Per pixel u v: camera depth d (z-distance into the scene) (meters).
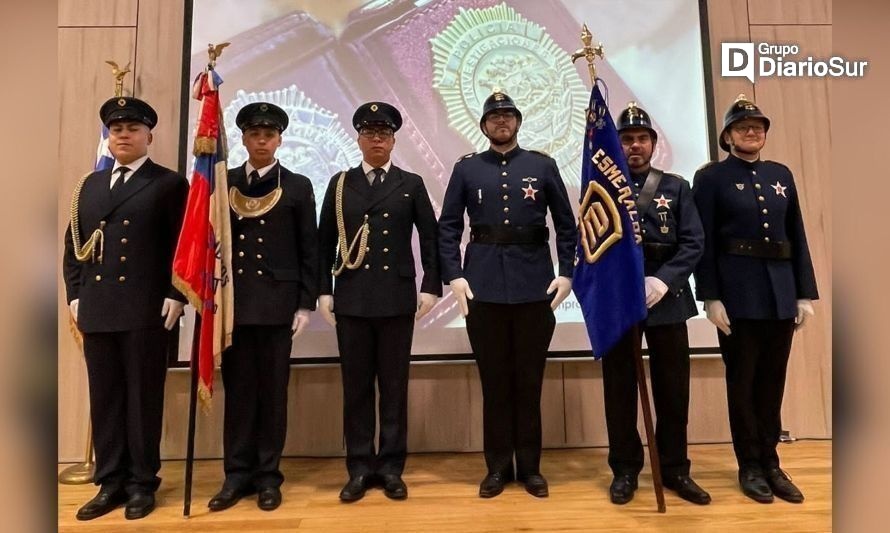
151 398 2.03
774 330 2.10
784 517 1.91
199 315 1.98
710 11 2.93
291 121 2.77
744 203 2.10
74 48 2.78
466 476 2.36
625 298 1.98
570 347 2.72
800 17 2.92
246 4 2.79
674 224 2.13
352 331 2.13
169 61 2.79
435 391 2.71
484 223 2.16
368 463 2.17
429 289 2.16
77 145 2.75
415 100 2.80
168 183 2.11
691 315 2.11
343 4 2.82
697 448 2.70
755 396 2.17
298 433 2.68
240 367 2.11
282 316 2.07
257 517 1.95
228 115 2.75
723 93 2.91
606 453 2.65
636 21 2.88
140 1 2.80
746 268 2.08
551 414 2.73
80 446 2.67
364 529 1.85
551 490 2.18
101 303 1.97
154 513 2.00
